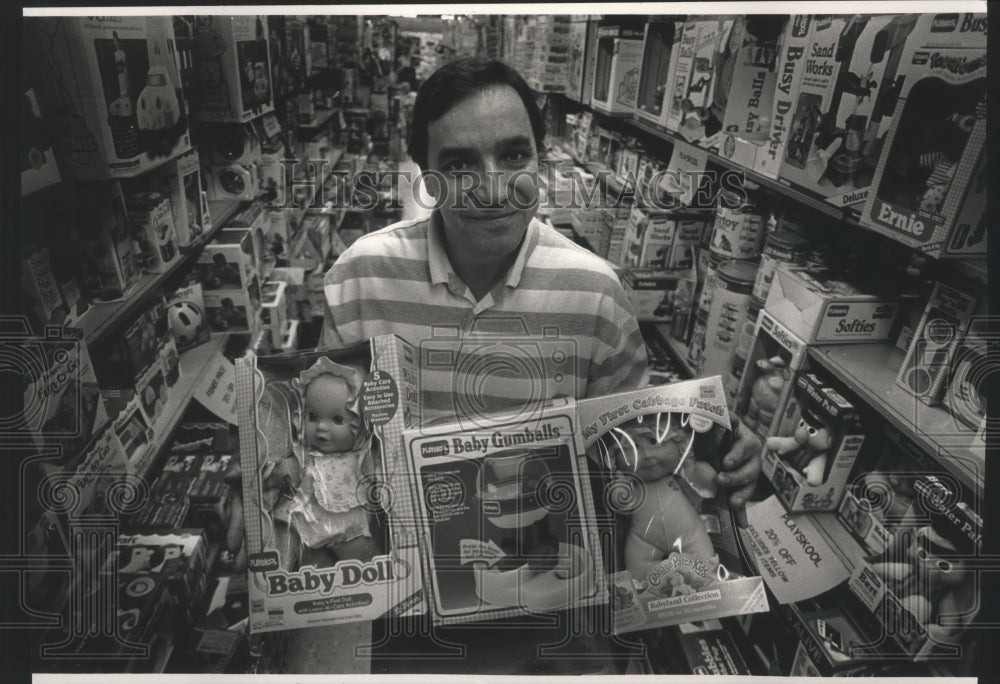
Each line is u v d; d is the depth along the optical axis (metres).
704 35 1.78
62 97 1.21
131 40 1.34
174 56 1.57
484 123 0.90
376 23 2.91
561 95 3.71
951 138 0.95
